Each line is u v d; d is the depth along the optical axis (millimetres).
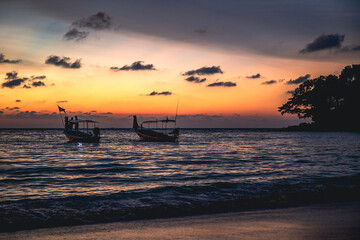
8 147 51438
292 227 7285
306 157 29969
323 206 9938
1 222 8453
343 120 151875
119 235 7066
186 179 16984
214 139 88688
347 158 28281
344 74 147125
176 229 7461
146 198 11773
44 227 7973
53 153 39375
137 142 68188
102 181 16875
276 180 15531
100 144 60312
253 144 60156
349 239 6219
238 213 9172
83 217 8969
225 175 18156
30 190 14211
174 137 63250
